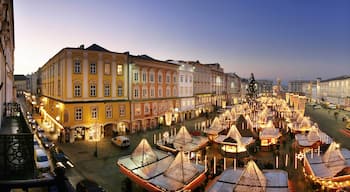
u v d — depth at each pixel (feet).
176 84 184.75
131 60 141.38
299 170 81.20
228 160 90.02
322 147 95.30
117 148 107.76
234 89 360.69
